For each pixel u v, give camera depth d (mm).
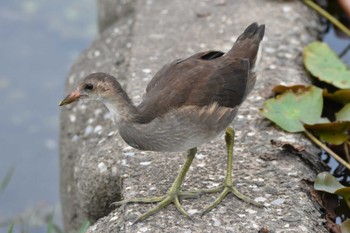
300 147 9609
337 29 13789
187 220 8484
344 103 10906
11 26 16391
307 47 11844
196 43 12164
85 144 10742
